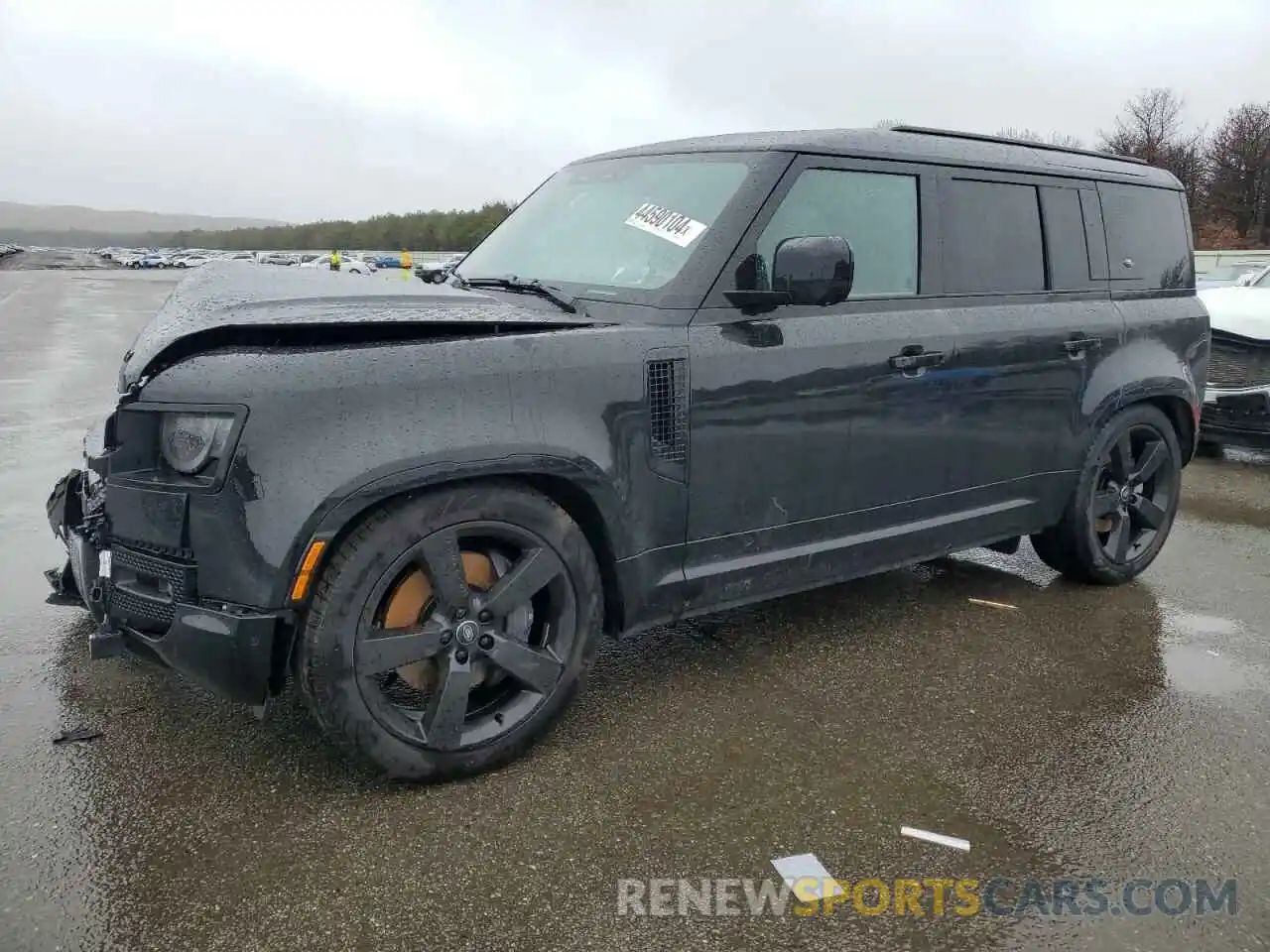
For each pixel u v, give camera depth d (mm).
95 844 2562
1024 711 3461
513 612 2979
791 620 4320
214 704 3350
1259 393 7602
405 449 2617
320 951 2189
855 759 3104
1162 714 3453
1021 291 4180
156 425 2662
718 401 3217
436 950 2205
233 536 2525
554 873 2486
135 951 2178
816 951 2238
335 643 2631
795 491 3479
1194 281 5109
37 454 7387
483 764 2930
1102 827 2752
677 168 3689
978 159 4062
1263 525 6148
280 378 2523
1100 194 4562
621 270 3412
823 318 3504
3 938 2205
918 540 3912
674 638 4086
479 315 2924
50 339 17328
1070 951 2258
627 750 3125
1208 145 60750
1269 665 3898
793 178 3447
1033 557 5359
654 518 3146
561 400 2879
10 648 3803
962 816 2793
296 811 2730
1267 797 2920
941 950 2250
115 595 2758
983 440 4043
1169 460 4910
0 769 2916
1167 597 4715
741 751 3137
